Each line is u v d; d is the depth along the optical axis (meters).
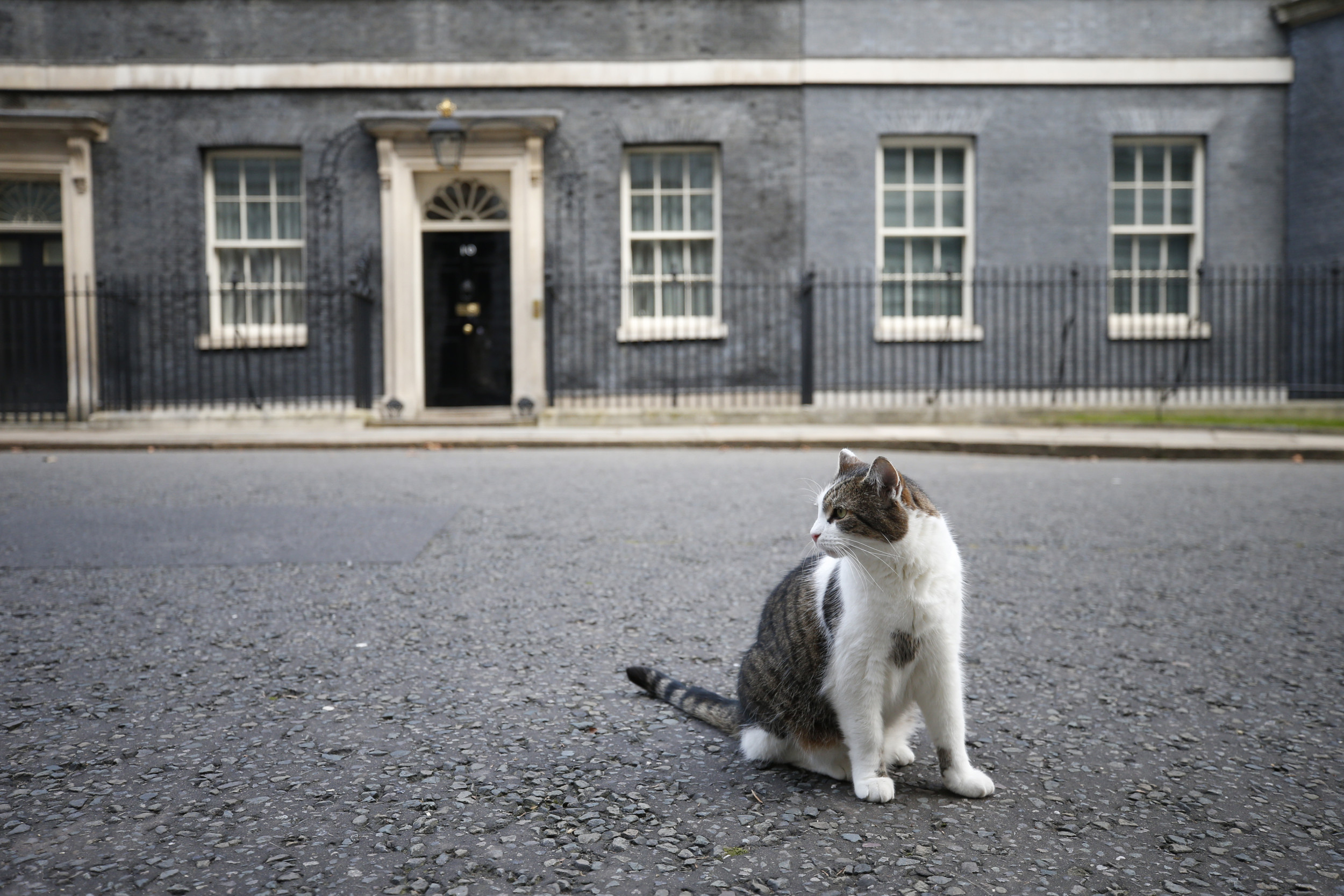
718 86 13.37
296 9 13.24
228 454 10.23
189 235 13.33
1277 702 3.31
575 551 5.46
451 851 2.26
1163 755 2.87
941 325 13.70
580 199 13.37
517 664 3.63
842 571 2.56
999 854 2.27
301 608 4.31
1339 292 13.25
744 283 13.33
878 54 13.37
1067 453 10.41
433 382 13.60
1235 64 13.58
